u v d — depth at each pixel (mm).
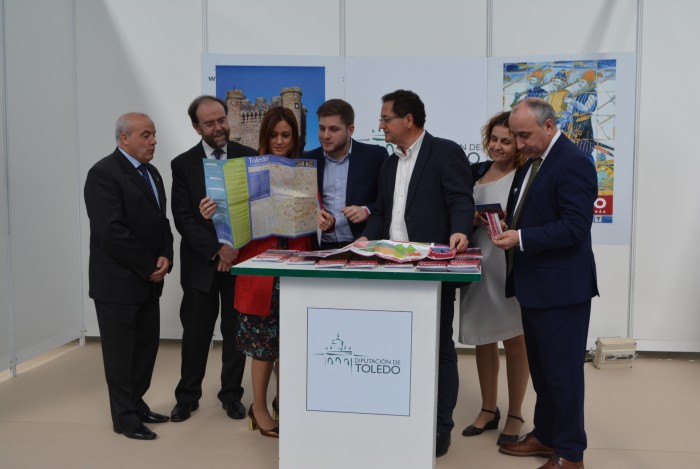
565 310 2842
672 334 4953
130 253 3299
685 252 4898
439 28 4941
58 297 5043
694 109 4812
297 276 2578
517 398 3420
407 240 3225
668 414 3834
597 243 4957
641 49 4812
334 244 3502
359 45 4984
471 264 2604
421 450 2609
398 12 4949
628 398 4125
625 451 3303
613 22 4820
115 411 3467
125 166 3361
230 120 5066
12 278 4480
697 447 3350
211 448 3311
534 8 4871
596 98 4871
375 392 2623
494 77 4938
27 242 4641
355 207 3307
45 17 4797
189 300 3676
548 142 2859
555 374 2873
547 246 2750
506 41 4914
